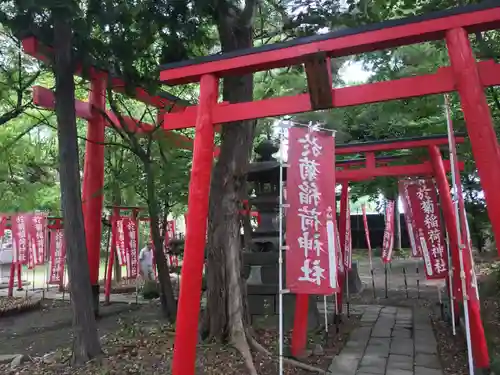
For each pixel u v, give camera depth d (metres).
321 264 5.15
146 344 6.96
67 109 6.67
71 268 6.46
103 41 8.22
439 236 7.93
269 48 4.55
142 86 8.70
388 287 13.45
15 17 6.85
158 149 10.20
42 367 6.39
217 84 5.02
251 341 6.75
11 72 9.37
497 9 3.90
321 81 4.34
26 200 14.45
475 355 5.68
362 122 13.21
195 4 6.94
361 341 7.42
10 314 10.57
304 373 5.82
